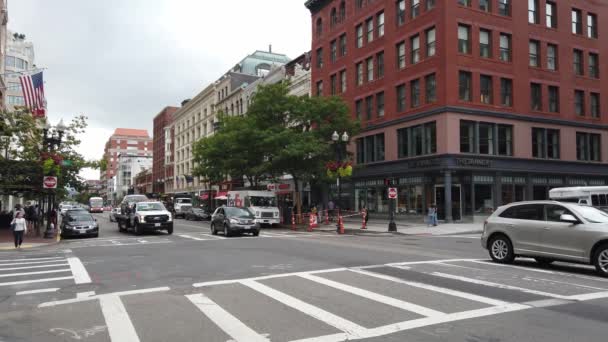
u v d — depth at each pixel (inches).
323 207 1774.1
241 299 325.1
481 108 1286.9
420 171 1337.4
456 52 1261.1
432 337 232.2
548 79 1428.4
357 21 1640.0
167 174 3964.1
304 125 1406.3
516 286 366.0
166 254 612.7
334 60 1766.7
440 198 1306.6
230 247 695.7
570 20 1496.1
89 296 343.6
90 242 869.8
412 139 1385.3
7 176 1026.7
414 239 866.8
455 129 1246.3
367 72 1599.4
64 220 1021.2
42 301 330.3
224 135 1615.4
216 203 2245.3
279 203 1674.5
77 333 248.5
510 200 1339.8
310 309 293.6
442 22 1263.5
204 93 3004.4
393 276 415.2
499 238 502.0
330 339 230.4
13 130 990.4
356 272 438.6
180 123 3622.0
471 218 1263.5
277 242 784.9
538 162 1381.6
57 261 562.3
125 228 1165.7
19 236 767.7
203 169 1993.1
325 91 1811.0
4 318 283.1
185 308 300.7
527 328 247.4
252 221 960.9
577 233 427.5
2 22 1653.5
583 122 1494.8
